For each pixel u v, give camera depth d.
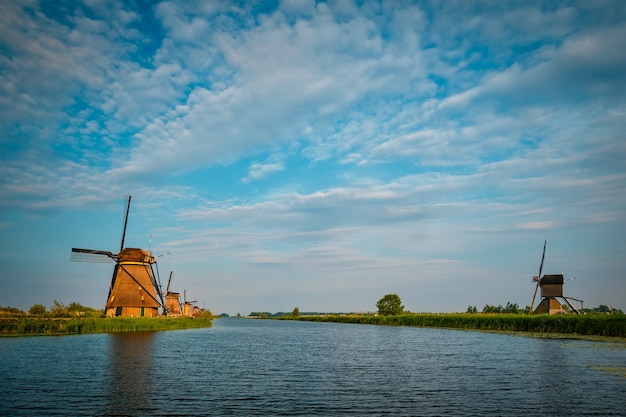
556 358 34.44
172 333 62.88
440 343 51.41
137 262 72.00
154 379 24.88
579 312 94.38
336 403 19.55
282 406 18.92
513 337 57.91
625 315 61.00
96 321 55.59
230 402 19.58
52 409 17.92
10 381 23.48
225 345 47.88
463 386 23.50
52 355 33.47
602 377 25.66
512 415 17.58
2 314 62.25
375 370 29.52
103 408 18.19
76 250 68.31
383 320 121.75
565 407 18.73
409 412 18.06
